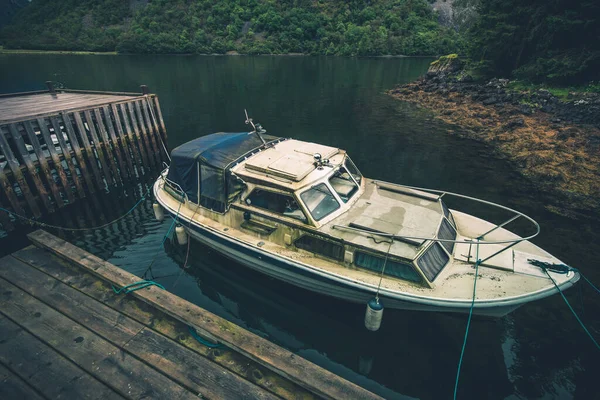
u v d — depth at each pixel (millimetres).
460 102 29016
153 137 17672
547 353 6898
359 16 106062
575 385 6246
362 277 7121
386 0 110250
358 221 7605
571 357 6801
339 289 7480
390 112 27281
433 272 6930
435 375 6492
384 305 7398
